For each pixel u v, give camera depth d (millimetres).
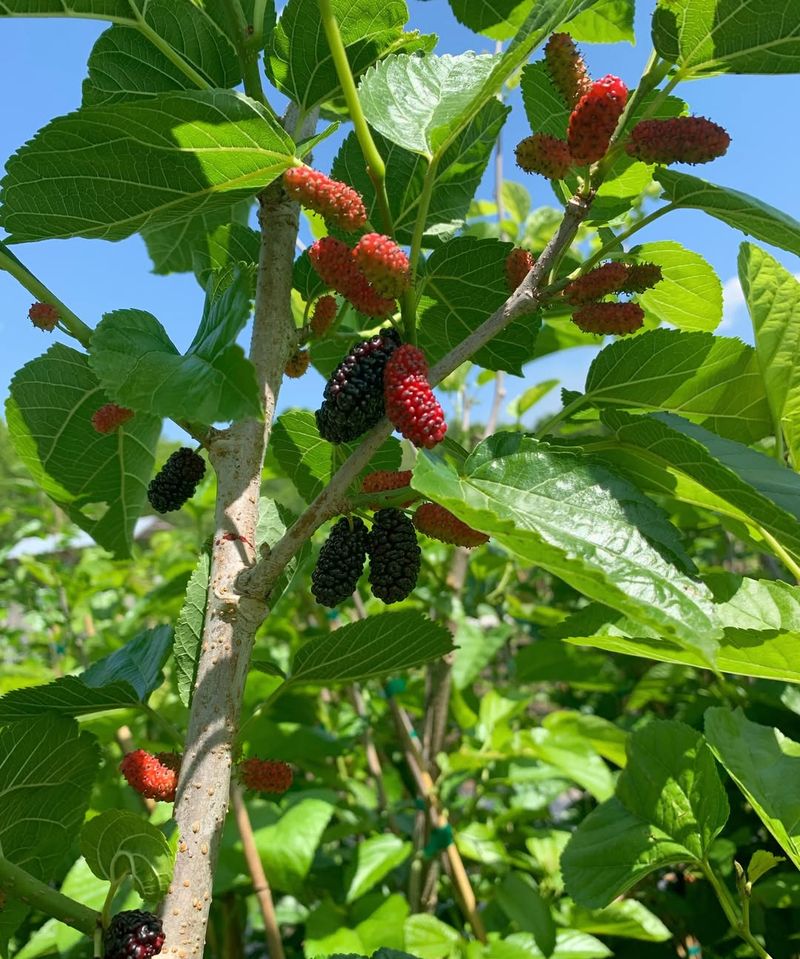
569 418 308
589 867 325
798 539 216
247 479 225
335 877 595
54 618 865
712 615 175
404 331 206
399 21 278
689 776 324
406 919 493
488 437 203
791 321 277
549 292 215
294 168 209
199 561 277
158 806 515
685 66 225
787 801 291
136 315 211
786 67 222
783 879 497
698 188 218
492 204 761
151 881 193
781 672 246
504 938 482
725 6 212
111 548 381
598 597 158
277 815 508
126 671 297
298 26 267
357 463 197
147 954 181
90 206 226
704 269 327
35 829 257
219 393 173
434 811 521
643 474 267
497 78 198
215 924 600
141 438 343
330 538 221
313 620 788
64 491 355
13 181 215
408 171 298
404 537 216
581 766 525
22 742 245
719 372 280
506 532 157
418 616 258
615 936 589
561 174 225
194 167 215
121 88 279
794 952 534
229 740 205
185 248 457
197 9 264
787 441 300
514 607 765
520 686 739
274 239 241
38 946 439
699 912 545
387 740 728
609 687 682
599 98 195
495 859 523
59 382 315
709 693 670
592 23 359
